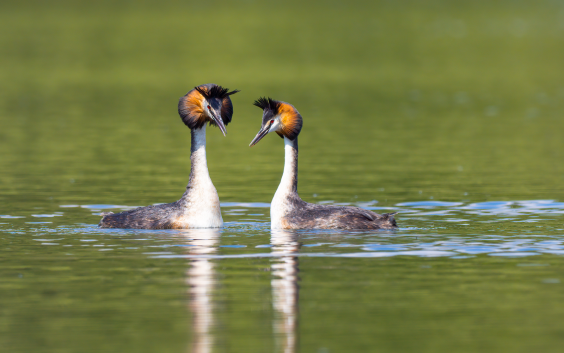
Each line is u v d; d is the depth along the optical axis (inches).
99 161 992.2
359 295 430.0
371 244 536.7
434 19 3860.7
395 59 2529.5
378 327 385.1
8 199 748.6
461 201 723.4
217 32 3284.9
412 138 1189.7
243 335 376.2
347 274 467.5
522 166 943.7
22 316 401.1
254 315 401.4
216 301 422.3
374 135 1222.3
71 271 477.7
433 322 391.2
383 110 1526.8
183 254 514.9
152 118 1421.0
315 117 1432.1
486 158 1007.0
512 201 721.0
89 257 509.7
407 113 1487.5
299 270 476.1
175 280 457.4
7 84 1914.4
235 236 565.6
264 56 2578.7
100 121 1379.2
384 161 988.6
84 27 3380.9
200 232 581.6
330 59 2513.5
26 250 528.7
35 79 2018.9
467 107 1567.4
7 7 4045.3
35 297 429.7
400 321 391.9
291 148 600.7
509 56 2591.0
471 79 2057.1
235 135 1248.8
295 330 381.7
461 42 2999.5
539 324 388.5
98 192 789.9
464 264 487.5
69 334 377.7
